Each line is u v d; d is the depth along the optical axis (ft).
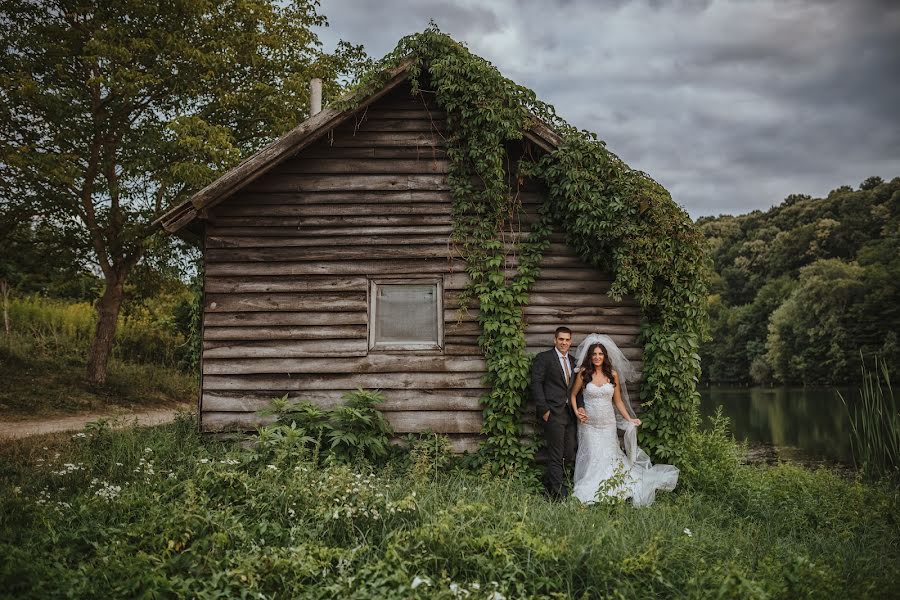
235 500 19.80
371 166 29.84
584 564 15.89
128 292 64.64
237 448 26.71
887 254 201.67
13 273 65.82
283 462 22.93
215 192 27.89
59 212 56.59
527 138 29.37
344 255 29.45
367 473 25.30
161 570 15.11
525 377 28.35
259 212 29.45
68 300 83.87
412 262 29.50
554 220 29.81
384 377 28.96
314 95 35.88
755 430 74.02
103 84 53.31
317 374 29.01
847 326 166.20
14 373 54.75
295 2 64.18
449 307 29.32
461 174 29.68
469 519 18.30
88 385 56.80
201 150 52.24
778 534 22.68
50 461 26.32
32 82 49.62
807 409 105.29
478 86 28.66
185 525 16.98
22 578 14.52
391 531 17.24
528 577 15.64
